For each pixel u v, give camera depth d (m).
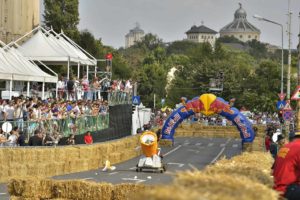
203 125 128.75
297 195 17.23
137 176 54.38
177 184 11.22
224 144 106.31
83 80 83.75
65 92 80.56
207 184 11.48
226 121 131.50
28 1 117.12
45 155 52.34
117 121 83.75
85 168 58.66
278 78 196.88
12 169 48.03
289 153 17.47
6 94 71.25
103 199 32.22
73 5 131.62
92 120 72.69
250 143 91.94
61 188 32.47
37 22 120.75
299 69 71.56
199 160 75.94
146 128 90.06
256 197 11.42
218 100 93.62
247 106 192.88
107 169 60.41
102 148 64.44
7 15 109.12
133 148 77.19
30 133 54.53
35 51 92.25
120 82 93.62
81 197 32.22
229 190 11.21
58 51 92.31
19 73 71.75
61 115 61.47
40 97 76.62
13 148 49.00
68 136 62.22
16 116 53.38
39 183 32.41
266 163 26.56
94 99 85.19
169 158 77.75
